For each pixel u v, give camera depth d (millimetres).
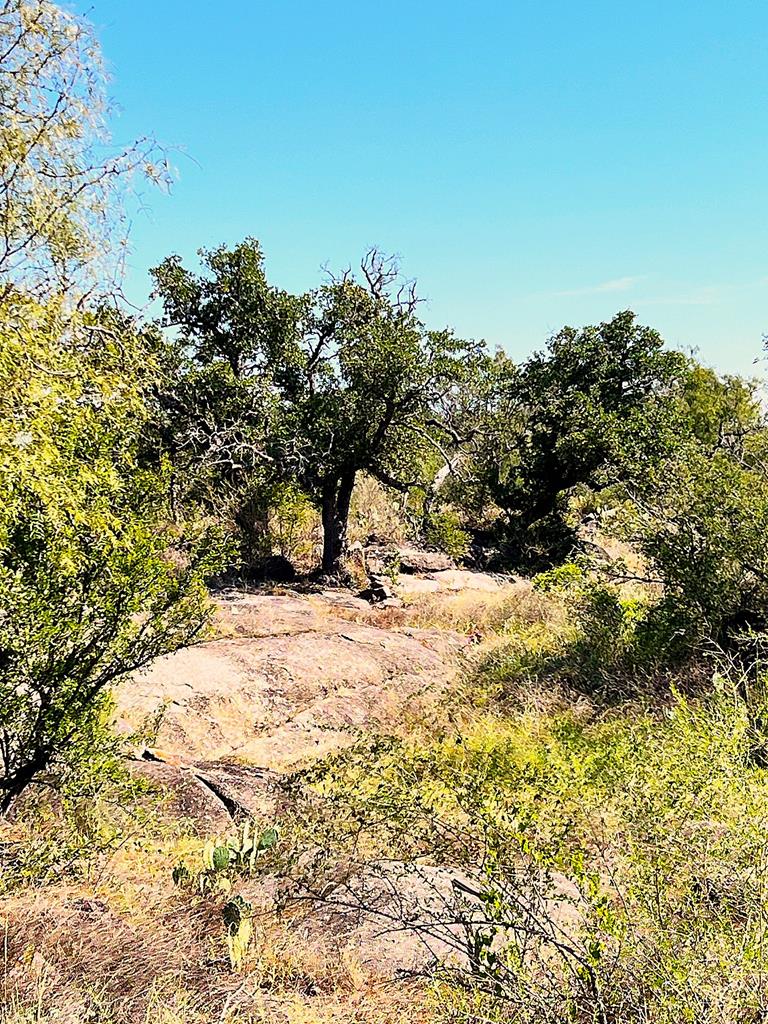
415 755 5004
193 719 9266
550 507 27578
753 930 2662
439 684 11117
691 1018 2430
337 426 20469
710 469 9148
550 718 8086
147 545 5504
